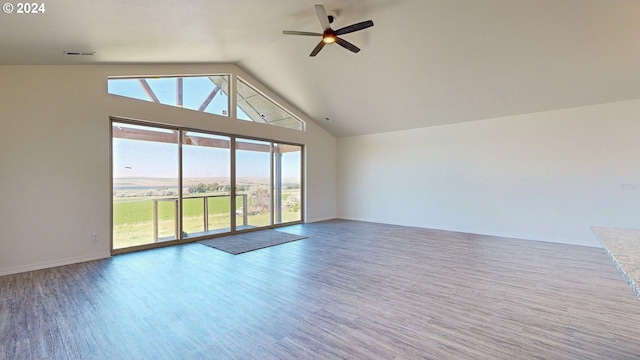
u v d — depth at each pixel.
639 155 4.23
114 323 2.21
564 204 4.82
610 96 4.32
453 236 5.44
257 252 4.29
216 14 3.14
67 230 3.70
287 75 5.64
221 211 5.45
